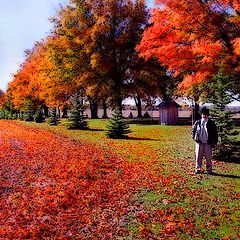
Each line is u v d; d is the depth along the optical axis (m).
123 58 46.50
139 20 45.88
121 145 22.23
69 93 47.66
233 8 17.81
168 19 19.00
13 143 23.08
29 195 10.95
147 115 64.38
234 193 11.05
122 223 8.78
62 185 11.91
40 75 49.44
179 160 16.59
